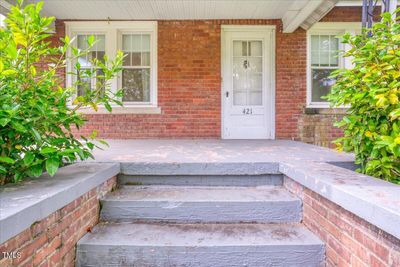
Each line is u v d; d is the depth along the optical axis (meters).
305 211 2.40
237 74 6.60
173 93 6.53
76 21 6.50
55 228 1.74
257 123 6.62
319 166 2.62
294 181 2.64
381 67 2.18
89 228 2.26
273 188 2.88
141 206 2.46
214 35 6.48
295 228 2.35
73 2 5.67
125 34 6.67
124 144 5.17
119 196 2.58
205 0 5.55
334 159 3.11
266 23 6.45
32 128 1.86
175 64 6.51
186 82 6.52
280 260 2.04
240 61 6.59
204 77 6.52
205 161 2.95
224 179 2.91
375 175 2.26
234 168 2.87
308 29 6.34
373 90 2.13
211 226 2.39
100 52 6.64
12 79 1.95
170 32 6.48
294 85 6.48
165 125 6.55
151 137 6.54
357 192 1.68
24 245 1.44
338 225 1.88
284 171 2.77
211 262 2.04
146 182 2.91
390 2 3.10
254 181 2.93
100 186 2.50
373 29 2.38
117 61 2.49
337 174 2.24
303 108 6.45
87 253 2.02
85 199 2.18
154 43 6.53
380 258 1.48
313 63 6.55
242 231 2.29
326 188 1.94
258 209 2.45
